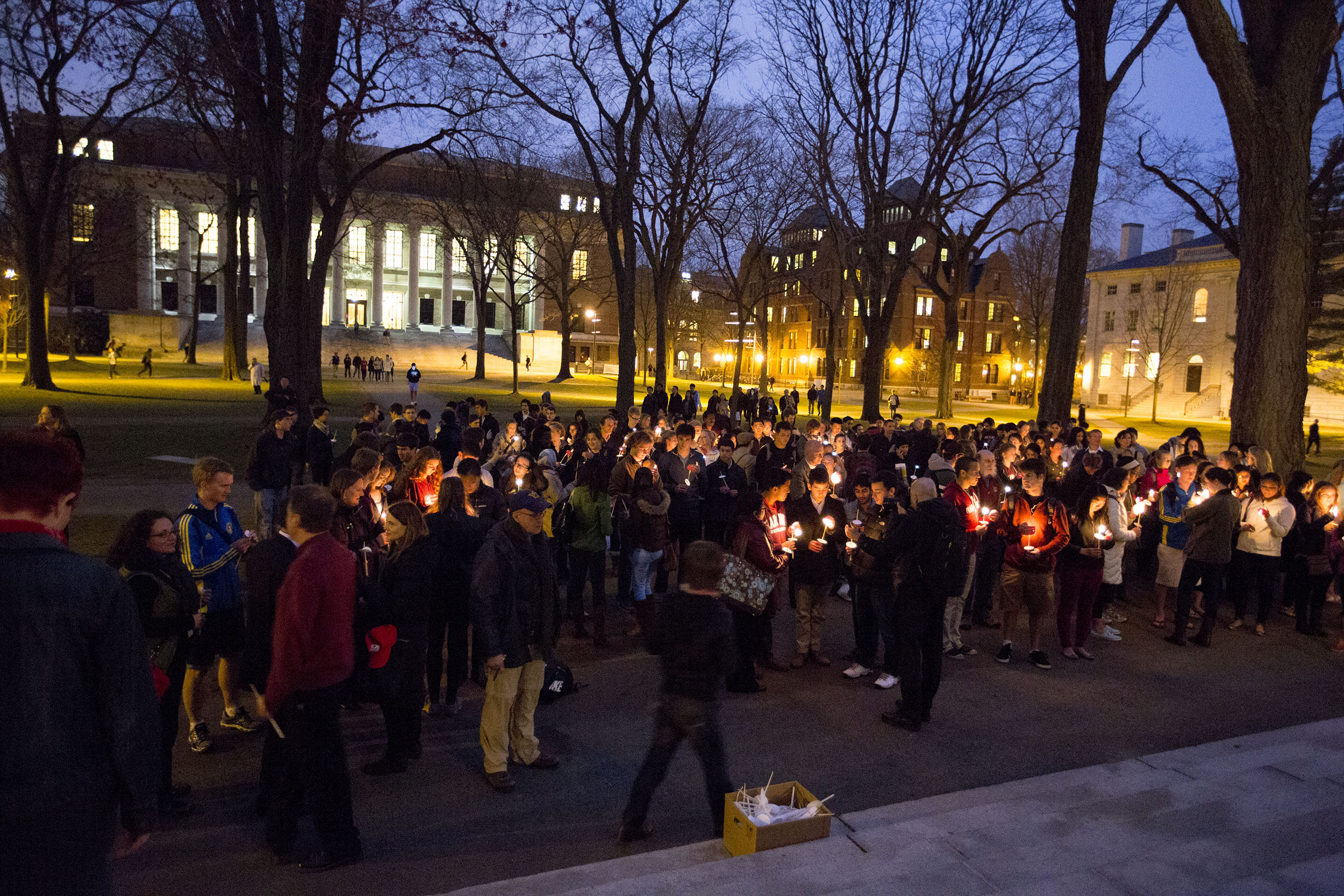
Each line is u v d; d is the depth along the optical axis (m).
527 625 5.25
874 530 7.25
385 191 62.94
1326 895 3.26
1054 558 7.83
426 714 6.37
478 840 4.54
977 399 73.94
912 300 74.00
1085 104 16.72
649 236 28.94
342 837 4.14
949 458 11.15
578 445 12.25
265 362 66.25
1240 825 4.12
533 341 84.00
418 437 13.72
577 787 5.23
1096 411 63.31
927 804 4.82
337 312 81.75
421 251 88.25
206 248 77.69
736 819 4.09
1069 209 17.17
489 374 70.75
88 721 2.15
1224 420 56.06
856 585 7.52
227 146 25.23
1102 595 8.94
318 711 4.03
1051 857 3.75
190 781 5.11
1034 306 61.78
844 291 34.75
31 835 2.04
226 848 4.34
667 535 8.56
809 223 42.22
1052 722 6.59
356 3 13.28
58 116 30.94
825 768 5.64
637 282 70.25
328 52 16.81
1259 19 12.95
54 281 52.91
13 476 2.09
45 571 2.09
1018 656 8.30
